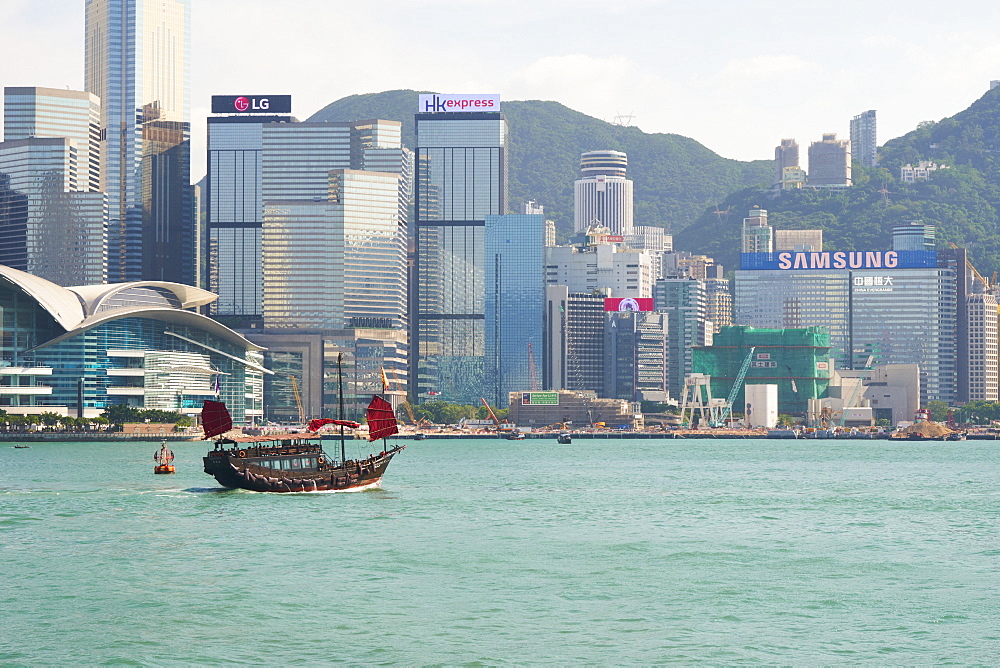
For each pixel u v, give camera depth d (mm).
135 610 100188
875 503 192125
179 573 116812
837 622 96688
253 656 86250
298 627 94562
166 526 150375
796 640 90750
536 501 190875
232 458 189000
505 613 99812
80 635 91688
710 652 87312
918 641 90500
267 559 125062
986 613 99938
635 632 93250
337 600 104562
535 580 114375
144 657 85812
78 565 120688
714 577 116250
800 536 146625
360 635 92125
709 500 196250
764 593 108438
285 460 195000
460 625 95375
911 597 106438
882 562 125562
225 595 106250
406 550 131875
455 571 118688
